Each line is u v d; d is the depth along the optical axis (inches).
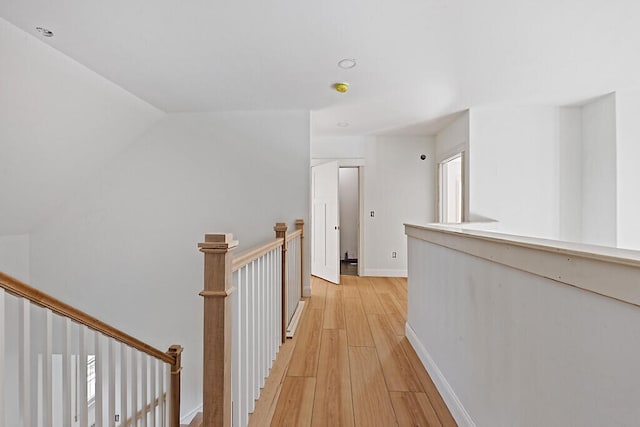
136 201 165.2
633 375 28.0
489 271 55.0
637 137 136.3
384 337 113.7
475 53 103.8
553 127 159.3
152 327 164.2
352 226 287.7
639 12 82.2
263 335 80.7
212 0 77.3
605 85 130.8
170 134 165.6
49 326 49.9
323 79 124.3
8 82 95.6
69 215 165.0
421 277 97.7
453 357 71.3
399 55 105.1
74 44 96.3
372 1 78.2
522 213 160.6
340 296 169.6
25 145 116.0
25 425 46.9
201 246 48.5
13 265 157.5
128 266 165.2
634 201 136.7
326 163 212.4
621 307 29.3
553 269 38.0
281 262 107.4
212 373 48.6
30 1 76.9
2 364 44.0
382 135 216.8
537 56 105.7
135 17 83.5
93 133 138.7
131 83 126.5
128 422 67.3
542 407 40.9
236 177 164.7
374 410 72.2
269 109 160.6
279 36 93.5
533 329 42.8
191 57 105.8
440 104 153.8
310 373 88.0
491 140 161.6
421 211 216.7
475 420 60.0
